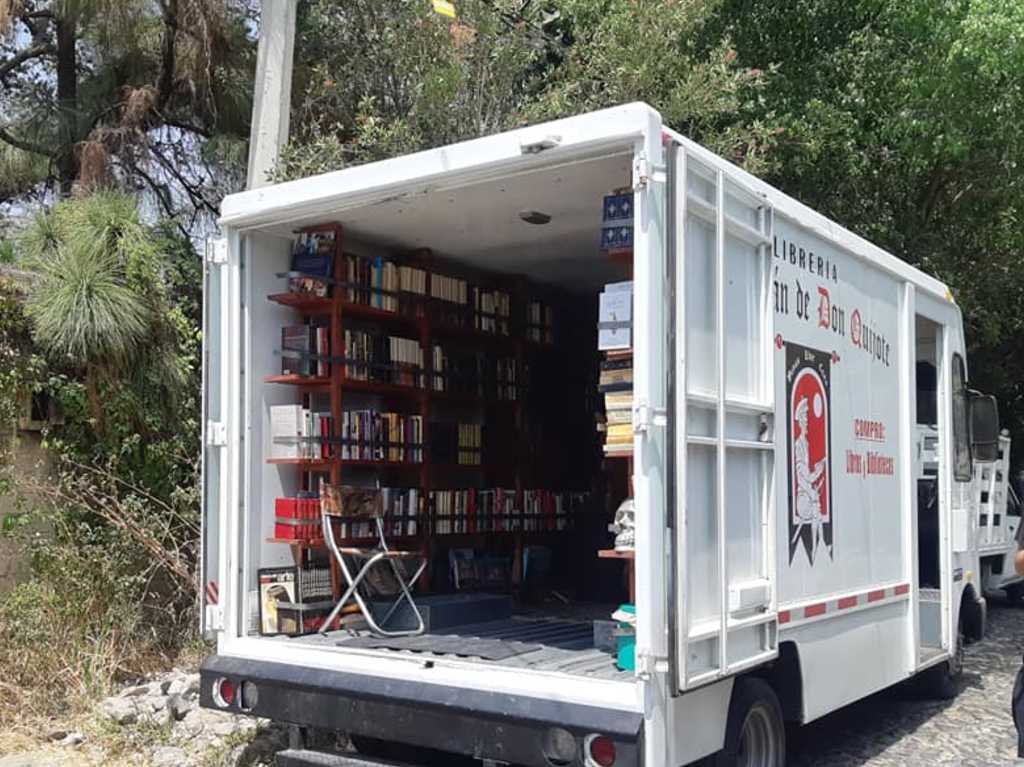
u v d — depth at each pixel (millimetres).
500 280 7297
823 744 6316
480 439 7098
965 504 7605
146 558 7047
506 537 7289
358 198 4918
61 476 6867
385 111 9906
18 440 6859
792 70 11023
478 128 9469
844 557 5434
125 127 9164
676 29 9711
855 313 5797
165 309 7355
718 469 4168
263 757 5449
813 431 5148
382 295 6117
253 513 5391
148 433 7320
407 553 5609
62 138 9391
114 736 5758
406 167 4660
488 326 7023
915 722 6828
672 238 3941
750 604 4348
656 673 3809
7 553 6758
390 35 9719
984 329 13508
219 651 5109
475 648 4852
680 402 3900
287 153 8281
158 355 7270
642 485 3842
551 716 3969
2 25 8820
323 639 5164
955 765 5891
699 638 3943
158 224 9008
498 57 9625
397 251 6477
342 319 5996
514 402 7277
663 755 3826
